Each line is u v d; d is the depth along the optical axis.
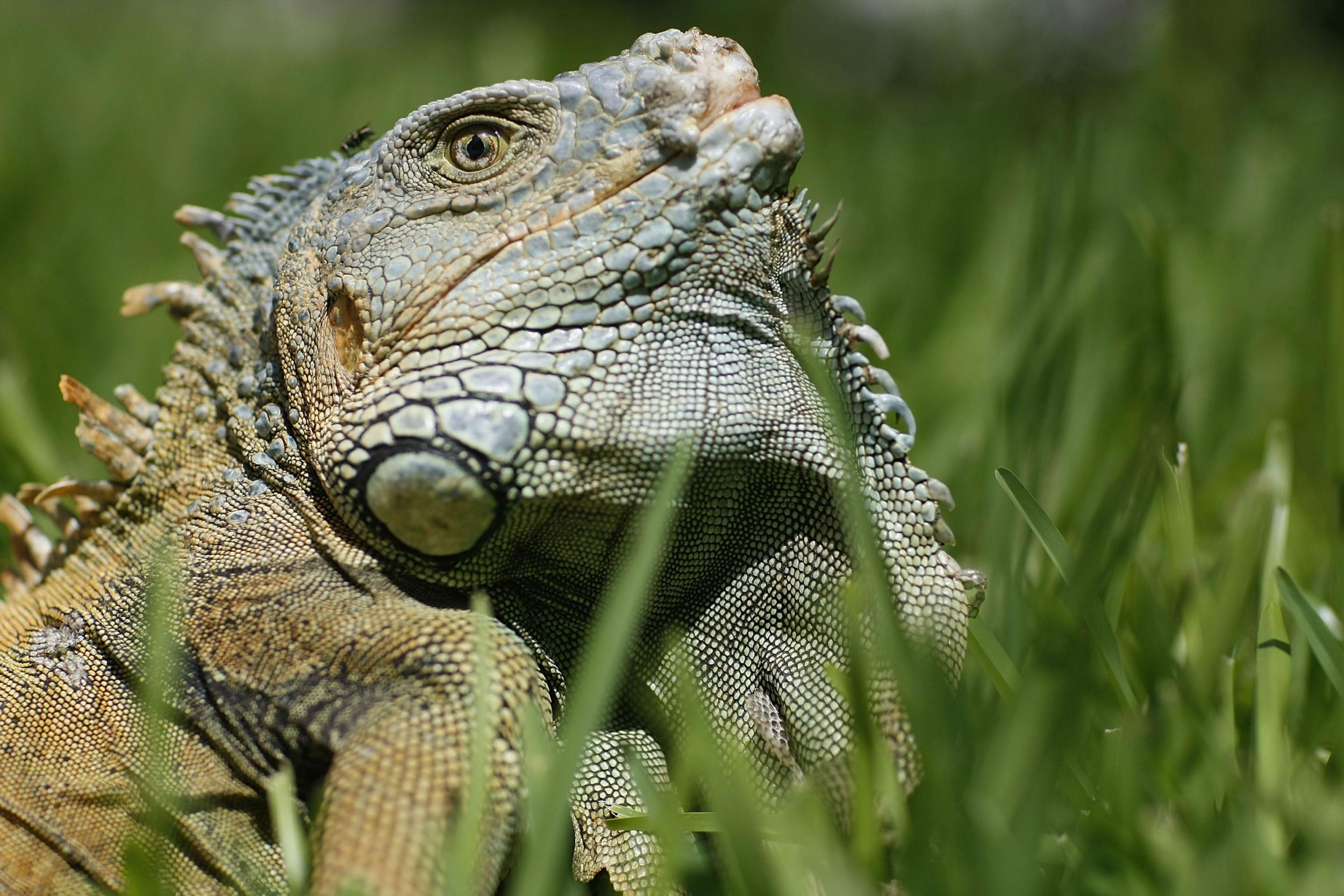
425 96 3.19
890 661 1.18
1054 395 1.36
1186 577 1.26
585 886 1.20
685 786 1.19
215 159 2.78
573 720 1.16
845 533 1.21
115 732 1.20
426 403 1.20
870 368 1.22
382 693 1.18
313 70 3.89
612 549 1.21
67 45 3.78
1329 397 1.33
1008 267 1.72
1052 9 3.51
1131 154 2.31
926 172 2.76
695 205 1.20
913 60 4.37
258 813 1.19
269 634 1.19
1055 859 1.20
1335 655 1.21
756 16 5.00
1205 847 1.18
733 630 1.21
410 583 1.20
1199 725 1.21
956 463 1.39
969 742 1.20
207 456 1.23
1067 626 1.19
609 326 1.20
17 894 1.19
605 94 1.21
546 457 1.20
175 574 1.20
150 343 1.68
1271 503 1.28
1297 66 3.63
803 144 1.21
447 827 1.16
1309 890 1.16
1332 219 1.34
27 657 1.21
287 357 1.22
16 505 1.25
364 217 1.21
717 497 1.21
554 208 1.20
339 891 1.15
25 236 2.23
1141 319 1.44
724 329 1.20
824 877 1.17
